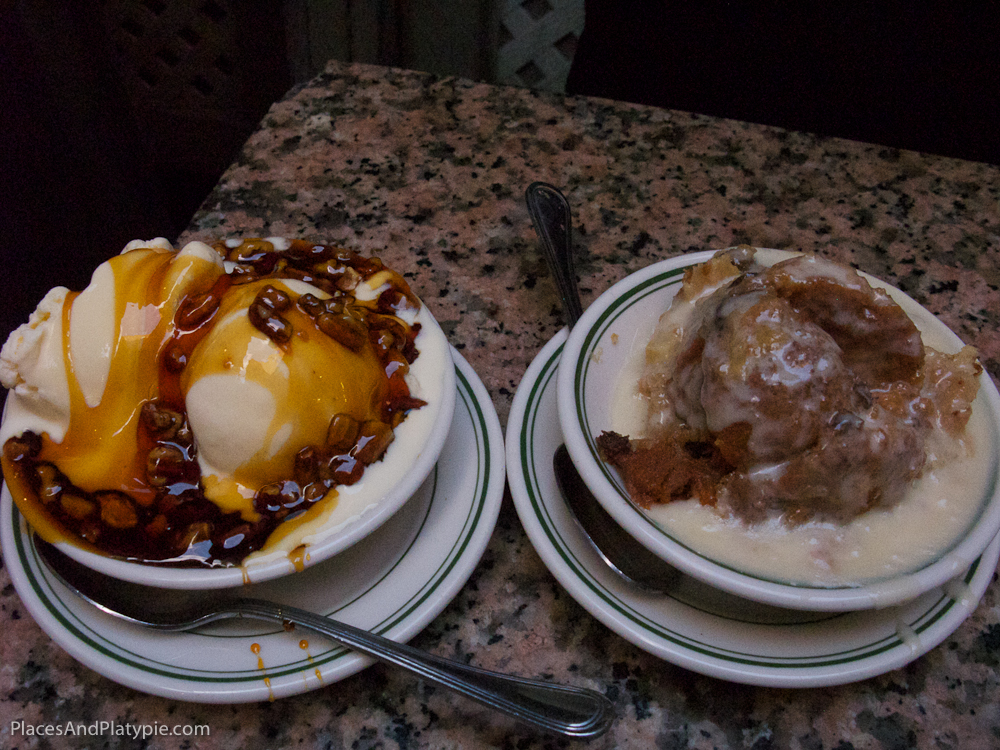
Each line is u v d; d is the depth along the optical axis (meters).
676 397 0.72
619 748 0.60
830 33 1.39
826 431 0.62
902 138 1.47
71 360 0.60
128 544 0.58
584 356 0.74
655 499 0.66
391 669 0.64
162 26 1.92
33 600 0.60
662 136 1.19
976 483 0.67
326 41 2.01
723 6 1.41
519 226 1.03
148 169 2.03
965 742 0.61
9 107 1.55
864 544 0.64
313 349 0.62
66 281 1.67
